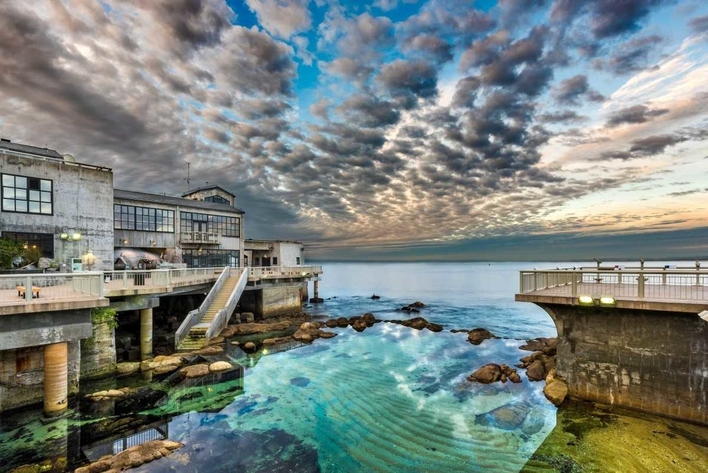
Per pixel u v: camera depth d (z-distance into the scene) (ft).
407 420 45.78
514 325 119.65
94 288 43.88
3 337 37.14
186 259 121.90
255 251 167.63
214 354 72.64
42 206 71.15
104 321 57.52
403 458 37.22
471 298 207.31
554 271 49.44
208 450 38.34
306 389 56.54
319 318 127.24
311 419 46.09
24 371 42.60
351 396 53.83
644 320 42.63
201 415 46.85
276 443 40.09
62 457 36.58
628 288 51.67
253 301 118.32
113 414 46.21
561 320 49.16
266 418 46.29
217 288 95.45
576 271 47.16
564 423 42.22
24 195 69.00
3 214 66.44
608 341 45.01
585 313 46.91
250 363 69.67
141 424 43.98
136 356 66.74
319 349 82.02
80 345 53.11
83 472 33.27
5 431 40.22
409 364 70.74
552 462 35.63
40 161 71.10
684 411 39.88
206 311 87.15
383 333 101.14
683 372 40.09
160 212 115.14
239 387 56.75
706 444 36.45
